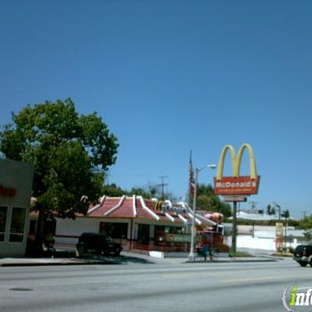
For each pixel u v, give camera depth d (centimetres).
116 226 4809
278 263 4712
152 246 4509
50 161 3191
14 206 3094
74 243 4922
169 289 1758
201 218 5653
